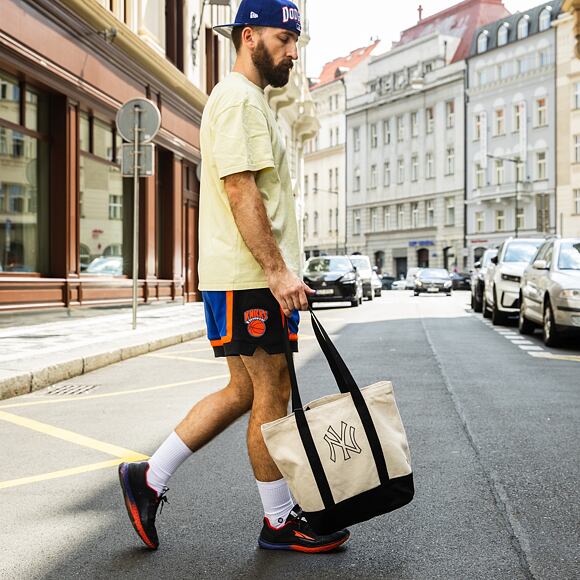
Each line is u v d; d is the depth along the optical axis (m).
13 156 12.57
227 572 2.87
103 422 5.94
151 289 18.41
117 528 3.42
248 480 4.18
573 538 3.22
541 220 56.62
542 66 58.88
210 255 3.00
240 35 3.10
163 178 20.11
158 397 7.10
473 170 65.00
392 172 73.88
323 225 85.75
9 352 9.06
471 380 7.81
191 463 4.57
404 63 72.38
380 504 2.73
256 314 2.93
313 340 12.45
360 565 2.92
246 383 3.08
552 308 11.03
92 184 15.33
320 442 2.71
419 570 2.87
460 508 3.64
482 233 64.25
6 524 3.50
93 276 15.44
